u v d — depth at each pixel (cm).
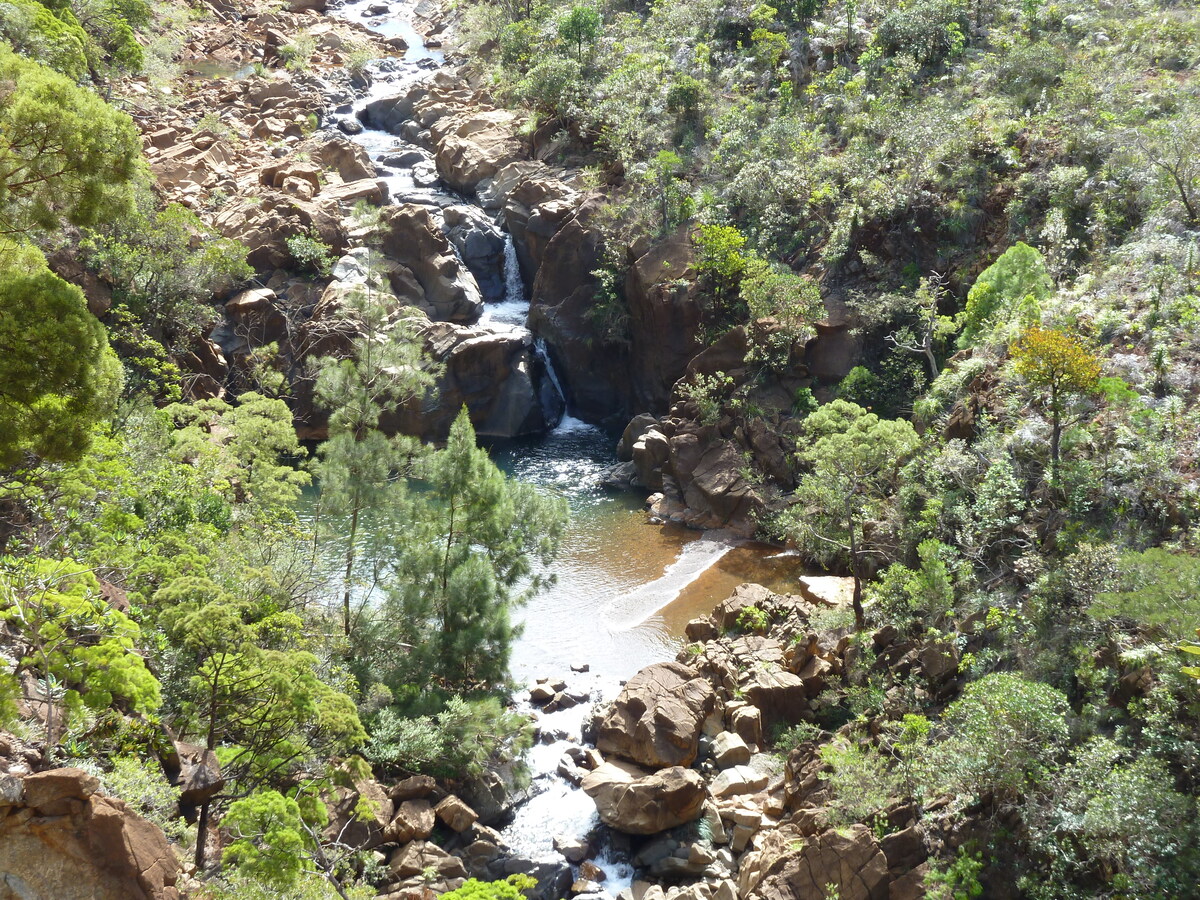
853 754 2536
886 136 5541
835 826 2431
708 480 4803
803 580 3812
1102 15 6116
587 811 2866
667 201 5706
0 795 1514
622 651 3650
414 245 6041
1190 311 3369
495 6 9562
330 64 9419
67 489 2414
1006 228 4753
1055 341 2897
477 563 3103
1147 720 2211
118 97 7462
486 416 5778
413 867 2480
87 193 1883
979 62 5978
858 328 4875
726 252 5125
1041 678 2547
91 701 1772
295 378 5597
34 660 1831
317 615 3067
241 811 1822
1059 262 4281
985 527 3075
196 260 5212
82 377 1836
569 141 6862
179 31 9500
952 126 5138
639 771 2903
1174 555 2339
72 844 1561
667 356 5519
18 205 1888
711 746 3014
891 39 6425
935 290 4469
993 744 2202
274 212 6031
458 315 5991
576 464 5491
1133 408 3034
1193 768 2116
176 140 7162
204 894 1831
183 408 3738
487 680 3120
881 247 5103
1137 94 5081
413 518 3170
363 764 2184
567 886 2600
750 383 4953
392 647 3105
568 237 5925
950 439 3688
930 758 2420
